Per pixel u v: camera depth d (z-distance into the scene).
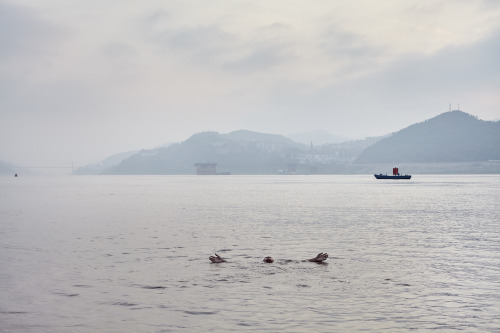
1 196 147.25
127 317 21.02
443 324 20.17
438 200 116.75
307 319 20.83
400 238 46.56
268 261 33.28
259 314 21.47
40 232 52.00
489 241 44.38
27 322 20.36
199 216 73.06
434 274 29.38
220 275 29.16
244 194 157.75
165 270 30.67
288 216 72.69
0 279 28.02
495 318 20.91
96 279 28.08
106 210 86.75
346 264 32.69
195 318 20.95
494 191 171.25
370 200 118.38
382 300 23.61
